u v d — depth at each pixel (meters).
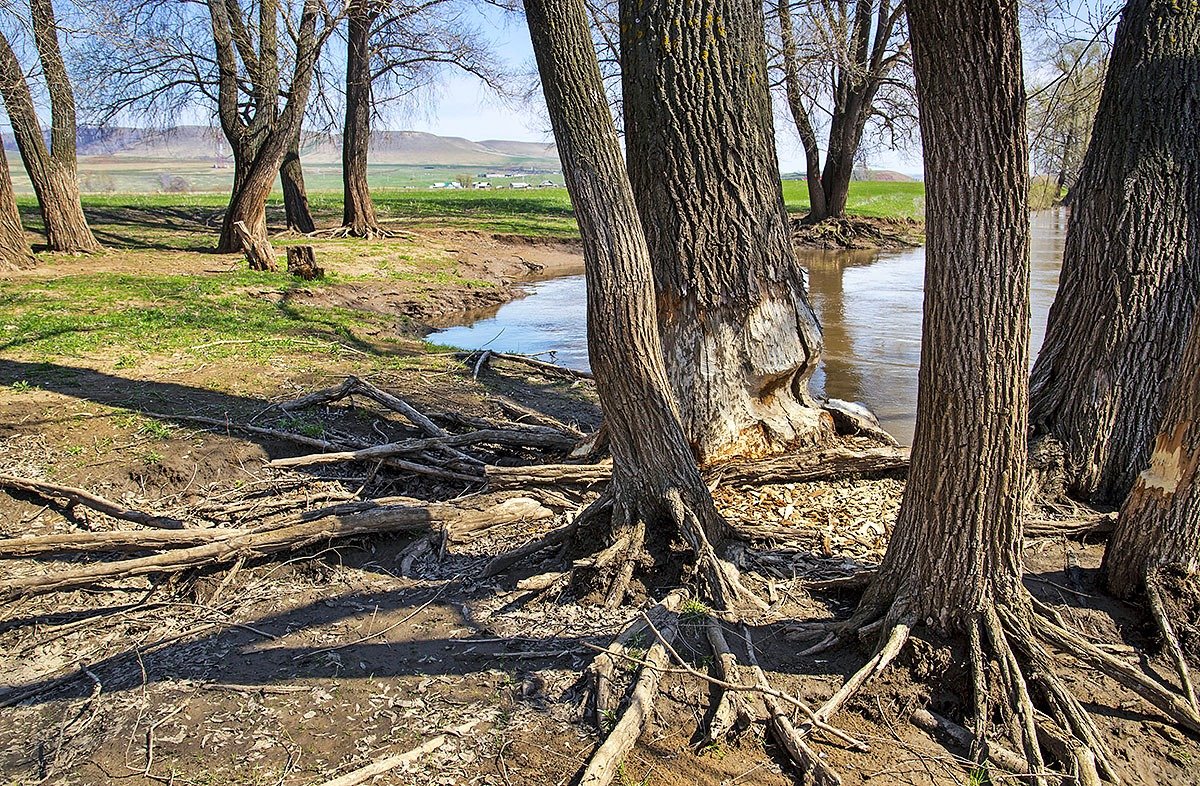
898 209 42.94
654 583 5.31
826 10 25.55
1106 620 5.09
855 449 7.11
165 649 4.98
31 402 8.30
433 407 9.02
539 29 4.81
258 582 5.77
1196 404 4.74
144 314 12.65
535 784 3.80
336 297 17.12
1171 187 6.25
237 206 21.64
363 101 25.73
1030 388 7.09
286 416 8.33
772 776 3.88
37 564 5.94
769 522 6.19
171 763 3.98
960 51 3.61
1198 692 4.51
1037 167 9.66
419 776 3.84
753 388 6.98
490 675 4.59
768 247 6.83
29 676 4.81
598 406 9.87
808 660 4.66
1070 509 6.44
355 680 4.60
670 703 4.29
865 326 16.02
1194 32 6.18
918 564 4.47
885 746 4.07
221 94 21.75
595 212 5.02
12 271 16.91
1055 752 3.97
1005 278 3.93
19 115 18.75
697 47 6.40
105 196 43.00
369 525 6.05
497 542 6.20
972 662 4.31
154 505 6.71
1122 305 6.40
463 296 19.16
